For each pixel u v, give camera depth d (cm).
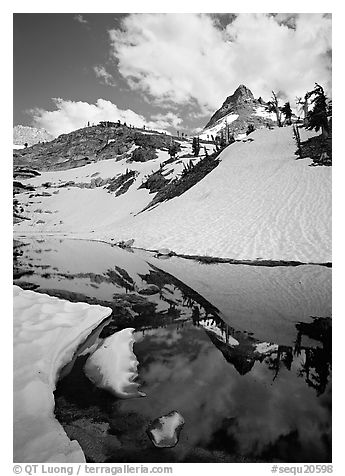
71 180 7338
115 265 1590
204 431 381
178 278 1252
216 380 491
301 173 2388
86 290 1067
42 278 1280
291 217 1875
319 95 2666
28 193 6662
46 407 398
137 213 4038
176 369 524
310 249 1489
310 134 3030
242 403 434
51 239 3366
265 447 356
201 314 806
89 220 4838
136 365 530
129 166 7069
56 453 331
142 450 351
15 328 534
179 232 2259
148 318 773
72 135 12588
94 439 364
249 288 1059
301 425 391
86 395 446
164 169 5041
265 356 578
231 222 2089
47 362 478
